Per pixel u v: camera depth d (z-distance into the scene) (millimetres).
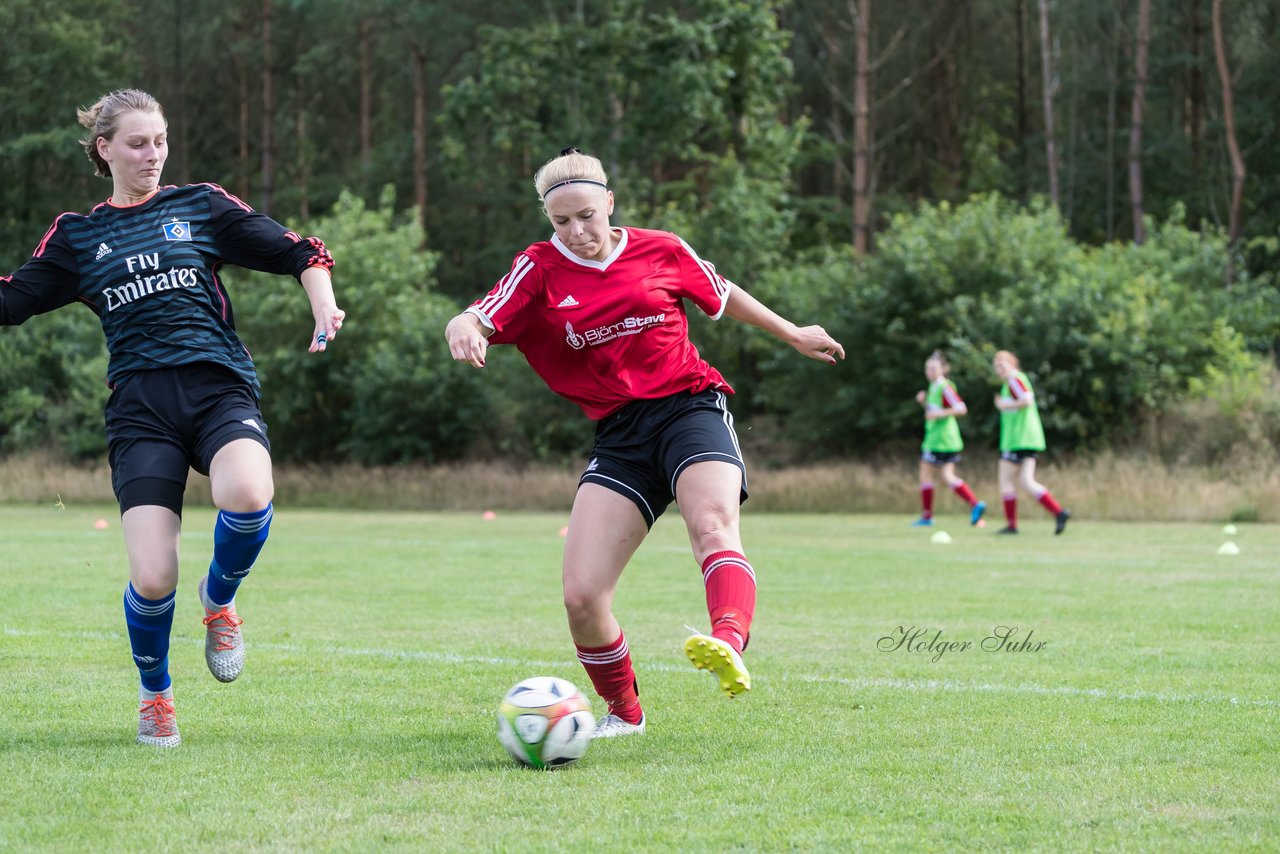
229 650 13789
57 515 65875
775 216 89625
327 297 13109
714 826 10422
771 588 29766
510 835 10172
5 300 12930
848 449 78875
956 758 12883
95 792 11570
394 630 22859
